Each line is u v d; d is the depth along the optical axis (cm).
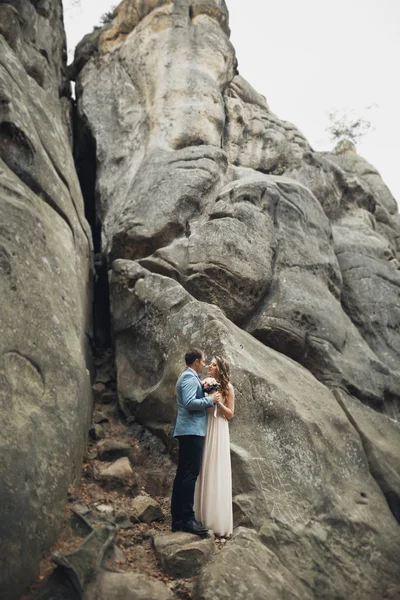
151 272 798
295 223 888
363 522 613
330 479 635
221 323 683
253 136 1146
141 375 737
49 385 569
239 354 663
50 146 818
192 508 544
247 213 833
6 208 619
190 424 555
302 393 696
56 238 702
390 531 624
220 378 587
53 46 1052
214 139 995
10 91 756
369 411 759
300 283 831
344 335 839
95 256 909
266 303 805
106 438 687
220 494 548
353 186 1196
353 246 1028
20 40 924
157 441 675
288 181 934
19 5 949
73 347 632
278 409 638
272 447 616
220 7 1137
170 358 696
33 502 489
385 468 685
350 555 585
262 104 1258
